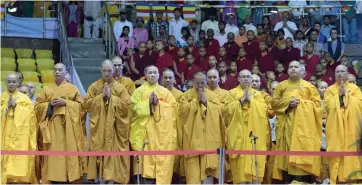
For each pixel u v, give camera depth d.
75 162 12.26
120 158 12.26
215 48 19.02
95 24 20.55
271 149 13.23
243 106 12.67
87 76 18.80
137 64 18.11
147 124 12.39
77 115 12.38
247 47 18.94
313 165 12.42
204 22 20.39
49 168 12.23
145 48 18.27
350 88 12.86
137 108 12.38
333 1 21.02
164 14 20.58
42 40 20.39
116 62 13.43
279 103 12.66
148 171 12.30
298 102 12.49
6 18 20.34
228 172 12.86
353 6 20.25
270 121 14.42
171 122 12.45
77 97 12.59
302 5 20.83
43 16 20.69
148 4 20.70
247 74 12.97
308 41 19.78
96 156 12.29
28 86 14.37
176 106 12.77
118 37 19.92
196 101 12.55
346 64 18.23
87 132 14.30
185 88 17.09
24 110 12.29
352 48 19.77
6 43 20.09
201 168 12.41
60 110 12.31
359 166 12.37
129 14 20.98
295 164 12.34
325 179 13.16
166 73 13.36
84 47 19.61
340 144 12.48
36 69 19.55
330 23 20.39
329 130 12.59
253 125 12.61
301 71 12.91
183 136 12.60
